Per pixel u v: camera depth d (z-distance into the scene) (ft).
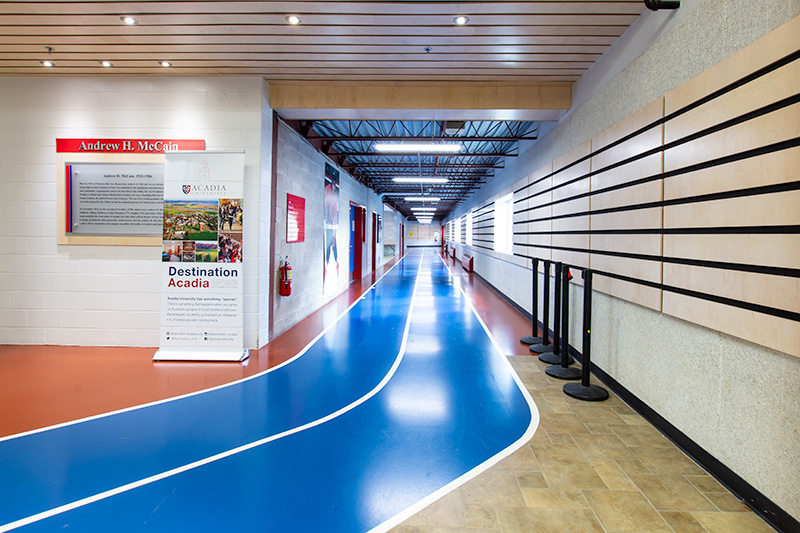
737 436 6.91
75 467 7.61
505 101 15.78
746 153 6.64
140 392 11.28
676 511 6.46
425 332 18.44
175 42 12.57
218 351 14.29
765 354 6.34
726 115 7.08
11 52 13.39
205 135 15.31
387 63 13.93
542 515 6.35
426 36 12.04
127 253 15.53
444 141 23.86
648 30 10.14
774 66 6.12
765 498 6.31
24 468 7.57
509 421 9.64
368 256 44.98
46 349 15.35
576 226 14.48
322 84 15.85
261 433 9.00
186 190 14.39
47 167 15.48
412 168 35.58
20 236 15.62
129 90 15.30
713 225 7.40
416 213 96.84
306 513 6.39
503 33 11.78
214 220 14.35
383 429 9.21
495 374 12.92
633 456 8.11
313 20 11.25
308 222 21.77
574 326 14.70
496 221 31.99
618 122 11.34
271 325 16.88
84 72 15.02
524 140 22.25
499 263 30.07
